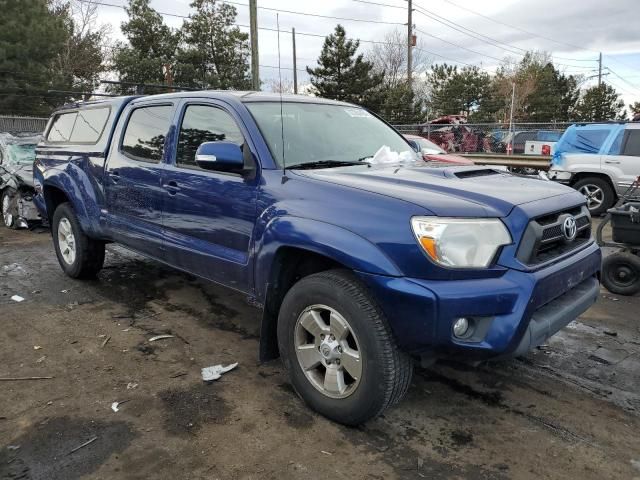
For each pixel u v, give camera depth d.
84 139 5.47
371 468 2.76
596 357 4.13
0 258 7.04
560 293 3.00
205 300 5.33
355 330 2.88
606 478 2.70
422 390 3.57
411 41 36.53
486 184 3.30
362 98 34.38
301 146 3.74
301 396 3.29
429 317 2.66
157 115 4.52
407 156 4.30
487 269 2.73
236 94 3.99
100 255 5.70
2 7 23.80
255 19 19.97
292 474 2.71
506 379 3.74
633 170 10.62
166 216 4.24
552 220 3.11
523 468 2.78
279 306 3.49
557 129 18.39
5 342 4.27
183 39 37.03
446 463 2.81
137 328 4.59
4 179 9.18
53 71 25.86
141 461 2.79
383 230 2.80
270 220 3.29
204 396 3.46
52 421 3.16
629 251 5.77
